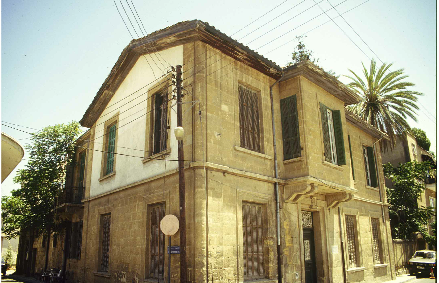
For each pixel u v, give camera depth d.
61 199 20.05
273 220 11.52
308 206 13.13
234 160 10.77
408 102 24.66
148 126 12.66
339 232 14.61
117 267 12.66
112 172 14.37
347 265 14.62
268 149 12.14
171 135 11.16
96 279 13.99
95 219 15.23
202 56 10.94
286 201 12.10
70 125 21.66
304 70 12.66
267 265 10.95
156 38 12.09
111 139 15.79
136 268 11.54
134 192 12.56
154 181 11.51
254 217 11.19
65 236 19.67
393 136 24.36
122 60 14.35
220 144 10.48
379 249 18.64
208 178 9.81
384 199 20.14
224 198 10.10
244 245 10.62
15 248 36.06
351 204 16.52
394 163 28.42
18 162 9.85
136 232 11.95
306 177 11.55
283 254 11.48
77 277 16.11
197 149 9.98
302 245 12.23
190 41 11.27
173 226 9.45
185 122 10.52
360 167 18.48
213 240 9.45
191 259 9.18
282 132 12.87
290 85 13.09
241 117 11.76
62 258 19.70
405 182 23.52
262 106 12.43
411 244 23.08
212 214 9.62
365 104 26.12
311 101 13.02
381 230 18.97
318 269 13.23
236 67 11.87
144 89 13.45
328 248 13.50
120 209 13.30
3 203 20.56
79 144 20.92
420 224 22.81
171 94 11.66
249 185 11.04
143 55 13.81
